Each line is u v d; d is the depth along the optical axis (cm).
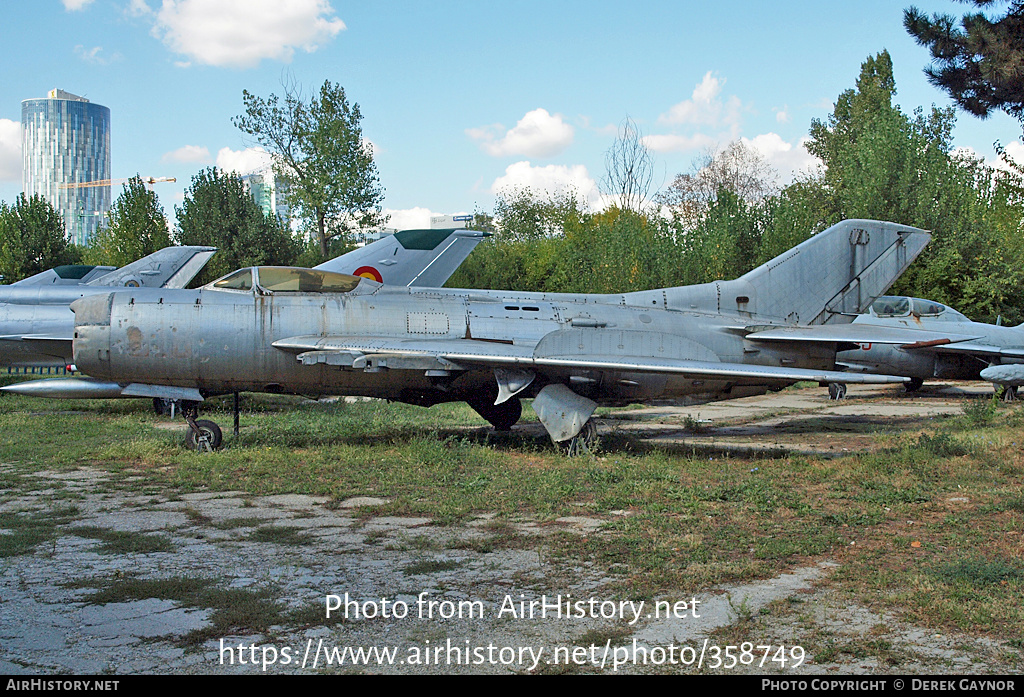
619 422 1778
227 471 1070
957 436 1362
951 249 3234
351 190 4200
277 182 4288
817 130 6681
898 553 684
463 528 771
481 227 6962
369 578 614
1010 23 1652
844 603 555
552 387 1284
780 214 3303
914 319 2412
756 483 983
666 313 1480
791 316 1573
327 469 1075
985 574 595
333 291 1342
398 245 2094
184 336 1227
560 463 1152
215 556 673
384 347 1223
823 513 830
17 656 466
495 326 1364
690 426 1655
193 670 450
